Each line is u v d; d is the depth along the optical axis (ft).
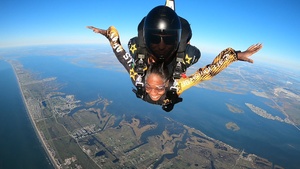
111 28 11.25
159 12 6.74
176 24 6.77
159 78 8.23
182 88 9.91
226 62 9.45
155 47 6.98
